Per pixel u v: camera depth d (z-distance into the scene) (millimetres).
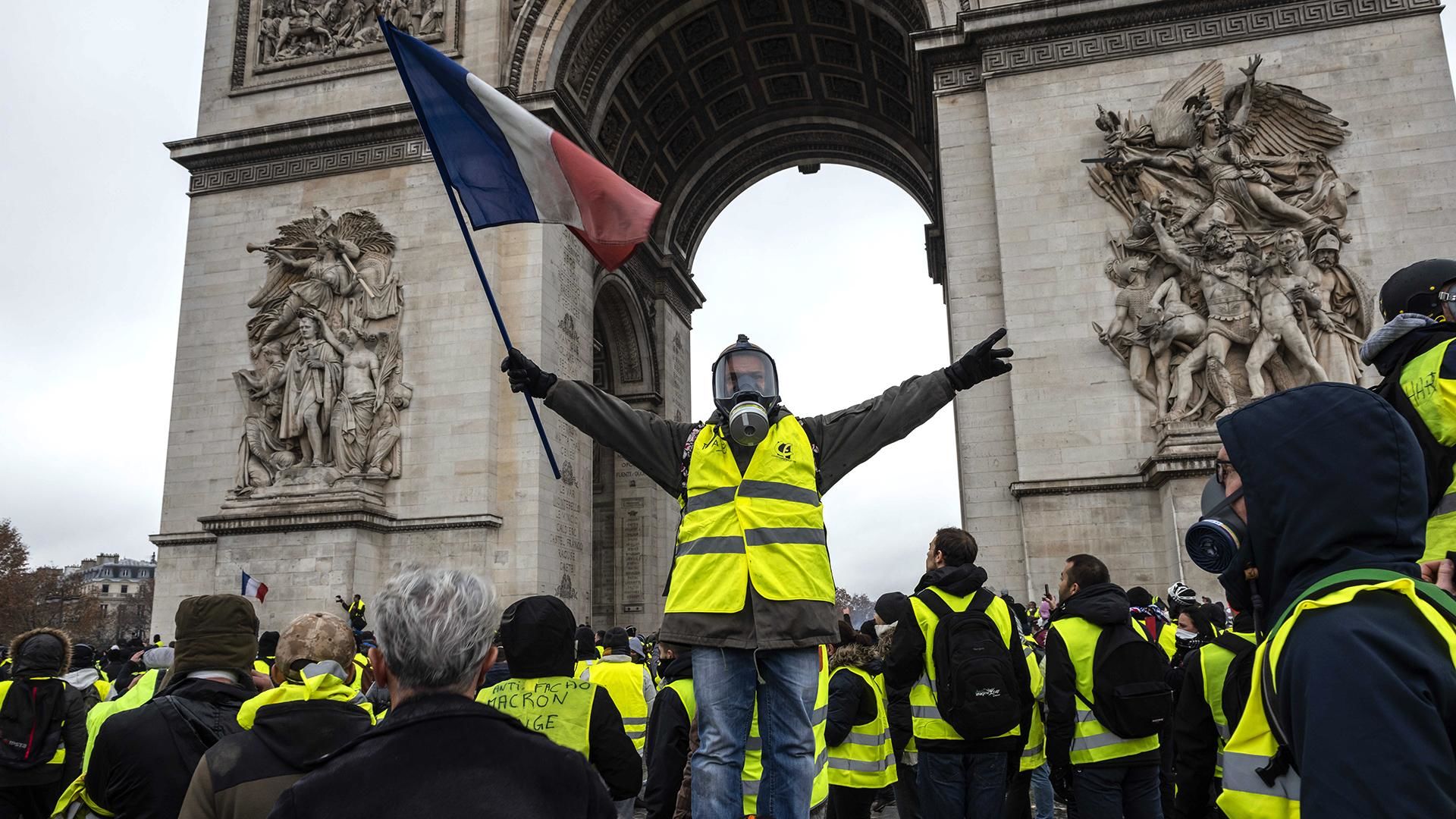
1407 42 28625
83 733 11070
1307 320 26828
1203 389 27234
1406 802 2424
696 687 5395
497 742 3408
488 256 34406
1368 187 27844
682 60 43812
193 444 34781
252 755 5035
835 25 42969
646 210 8016
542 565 32375
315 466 32844
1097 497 27719
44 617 108688
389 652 3584
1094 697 8812
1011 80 31312
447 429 32938
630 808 12102
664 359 49531
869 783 10172
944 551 9375
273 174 36906
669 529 49000
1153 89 30094
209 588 33438
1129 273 28625
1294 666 2850
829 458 5781
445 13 36812
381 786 3234
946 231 31562
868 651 10078
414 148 35844
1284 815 3238
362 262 34969
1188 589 11906
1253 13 29875
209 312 35969
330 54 37656
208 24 39250
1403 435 3053
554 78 36000
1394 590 2863
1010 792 10703
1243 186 27828
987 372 5707
